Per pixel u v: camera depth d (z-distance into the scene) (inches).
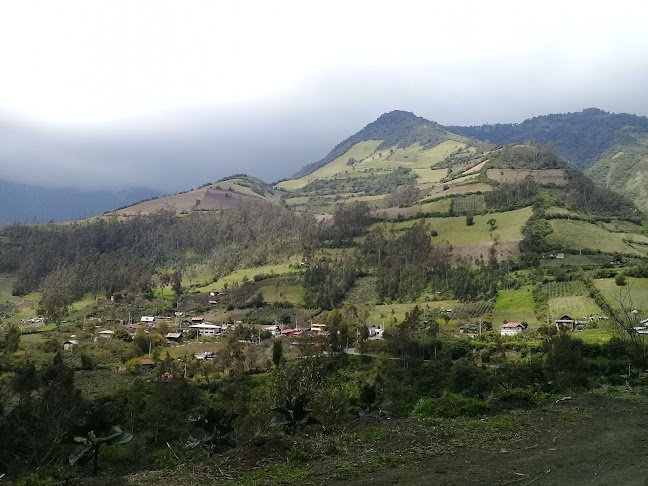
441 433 501.7
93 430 506.0
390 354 2310.5
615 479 367.6
